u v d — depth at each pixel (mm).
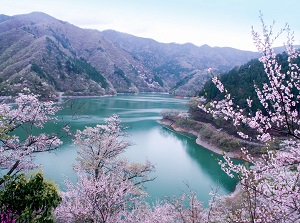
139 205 15938
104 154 20844
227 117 8586
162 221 13852
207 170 39375
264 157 8086
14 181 9625
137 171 20875
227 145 49062
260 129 7617
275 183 7129
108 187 14164
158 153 47875
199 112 75562
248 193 6879
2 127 11141
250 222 7016
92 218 12898
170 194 29359
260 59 7078
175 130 72375
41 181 9711
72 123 63219
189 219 12672
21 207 9094
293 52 7031
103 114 85562
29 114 14172
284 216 6762
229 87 66438
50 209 9727
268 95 7586
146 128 71875
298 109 7262
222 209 14305
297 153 7164
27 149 12719
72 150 39844
